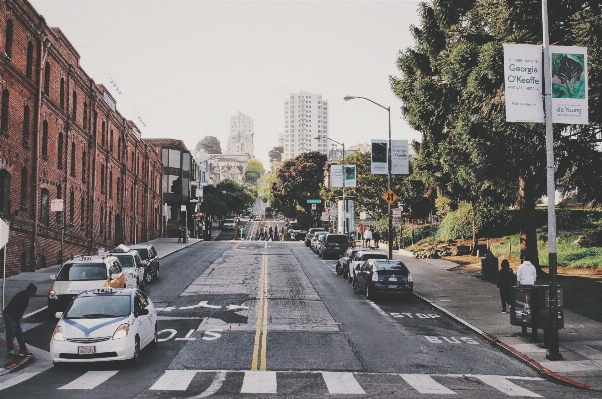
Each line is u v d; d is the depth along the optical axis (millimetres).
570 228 40750
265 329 17938
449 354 15195
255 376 12305
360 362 13977
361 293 26781
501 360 14719
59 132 35344
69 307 13977
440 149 29297
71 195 38125
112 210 48875
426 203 55406
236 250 52469
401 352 15258
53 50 33469
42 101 32156
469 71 25422
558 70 14984
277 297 24891
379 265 24688
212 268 36688
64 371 12781
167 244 59406
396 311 22078
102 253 27453
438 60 29500
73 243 37688
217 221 128125
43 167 32562
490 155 24406
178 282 29750
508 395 11016
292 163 101250
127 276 23984
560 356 14336
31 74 30906
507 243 40031
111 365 13281
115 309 13797
